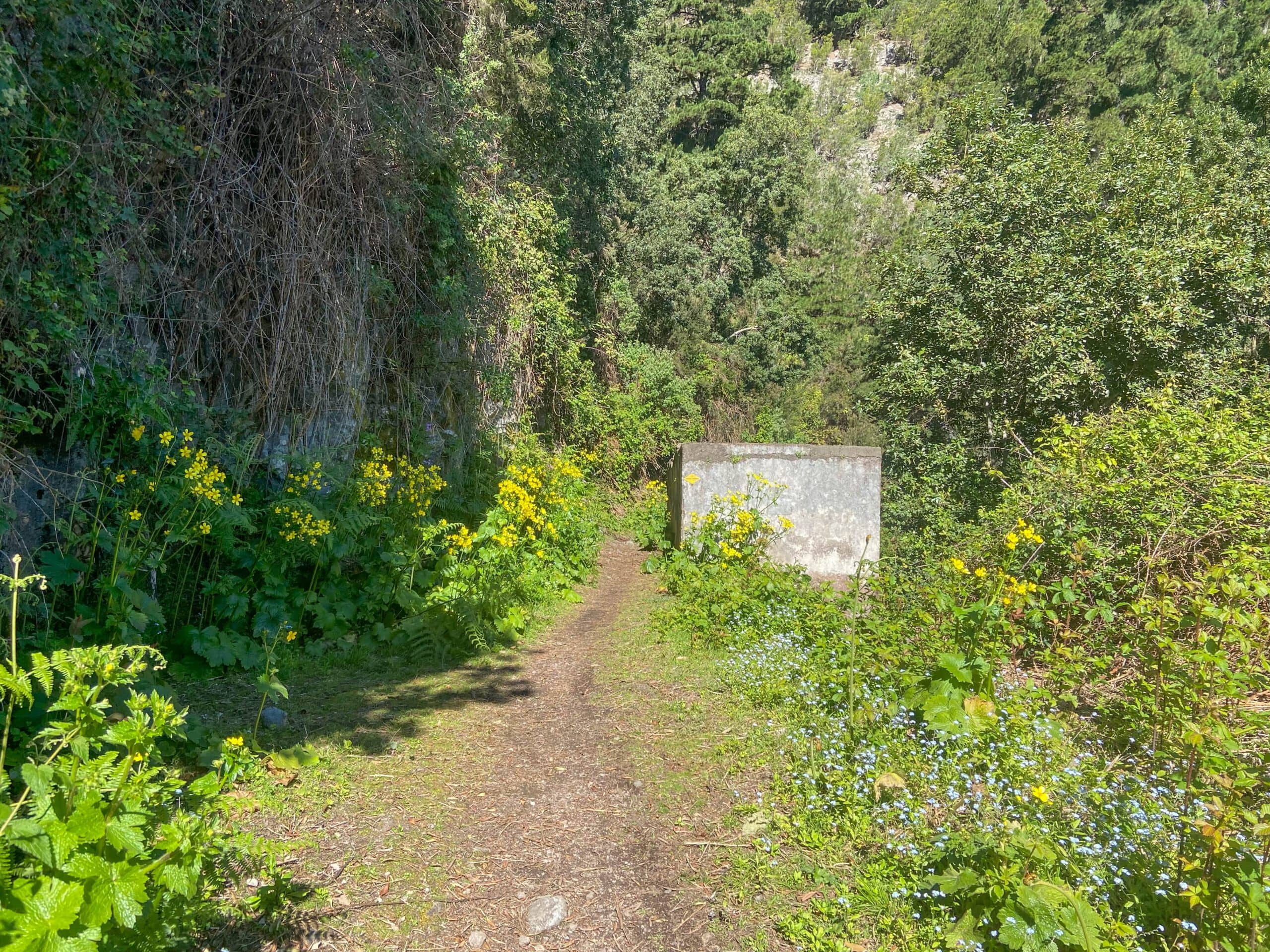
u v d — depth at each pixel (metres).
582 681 5.10
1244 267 11.49
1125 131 14.94
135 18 4.77
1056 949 2.17
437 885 2.78
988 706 3.69
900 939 2.44
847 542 9.41
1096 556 5.05
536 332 11.57
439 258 8.20
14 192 3.64
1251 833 2.58
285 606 5.16
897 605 5.56
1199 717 3.32
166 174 5.20
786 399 26.11
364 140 6.56
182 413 5.12
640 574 9.82
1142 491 5.45
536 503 8.60
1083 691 4.59
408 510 6.38
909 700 3.84
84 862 1.76
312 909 2.57
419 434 7.77
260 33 5.65
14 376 4.07
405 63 7.07
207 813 2.47
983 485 11.16
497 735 4.14
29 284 4.00
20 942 1.60
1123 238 11.54
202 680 4.39
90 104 4.27
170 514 4.55
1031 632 5.23
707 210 23.67
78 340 4.35
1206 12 48.12
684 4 32.44
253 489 5.53
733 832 3.14
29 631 3.87
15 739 2.86
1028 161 12.02
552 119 12.94
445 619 5.58
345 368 6.52
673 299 22.42
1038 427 11.73
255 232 5.75
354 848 2.95
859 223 40.22
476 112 8.62
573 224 15.23
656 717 4.39
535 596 7.17
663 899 2.74
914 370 12.28
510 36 10.73
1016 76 56.25
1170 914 2.39
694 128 31.66
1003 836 2.60
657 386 18.80
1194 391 10.69
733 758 3.82
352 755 3.74
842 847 2.99
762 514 9.45
